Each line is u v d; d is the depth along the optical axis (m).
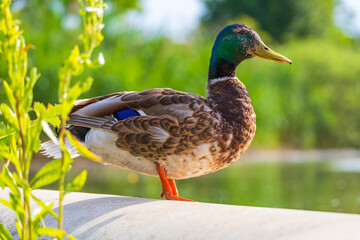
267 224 1.48
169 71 11.34
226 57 3.22
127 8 10.60
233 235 1.47
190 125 2.77
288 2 33.66
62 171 1.50
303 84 17.20
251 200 5.89
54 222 1.99
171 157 2.79
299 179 7.93
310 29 34.16
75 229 1.88
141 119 2.78
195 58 11.90
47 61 9.27
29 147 1.61
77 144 1.47
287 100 15.64
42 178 1.54
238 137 2.91
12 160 1.65
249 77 13.21
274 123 13.81
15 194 1.62
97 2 1.49
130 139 2.78
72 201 2.20
